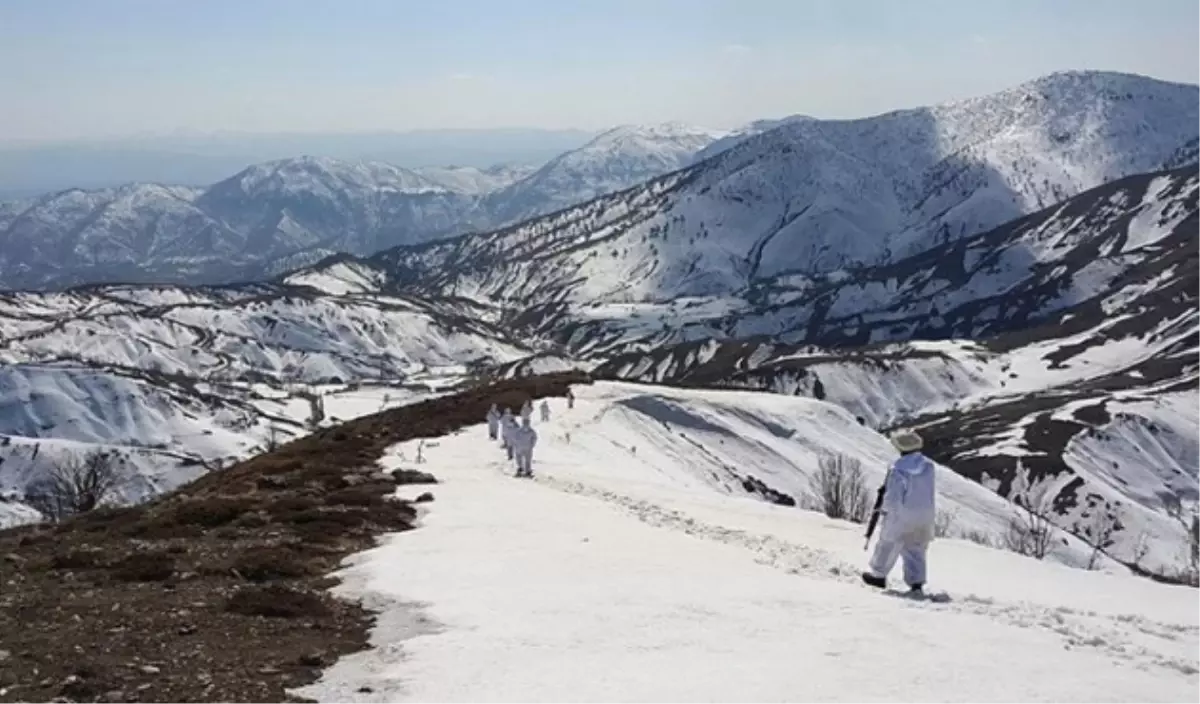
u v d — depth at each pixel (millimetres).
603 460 48719
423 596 13797
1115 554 94688
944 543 23125
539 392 74188
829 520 26156
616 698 9211
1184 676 10938
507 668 10234
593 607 13055
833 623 12359
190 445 163375
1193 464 125625
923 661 10664
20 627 11695
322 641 11523
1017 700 9383
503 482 30672
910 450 15438
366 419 62719
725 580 15180
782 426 78812
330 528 19766
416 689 9539
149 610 12695
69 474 106625
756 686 9602
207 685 9648
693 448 67688
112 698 9117
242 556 16484
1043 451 119688
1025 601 15180
